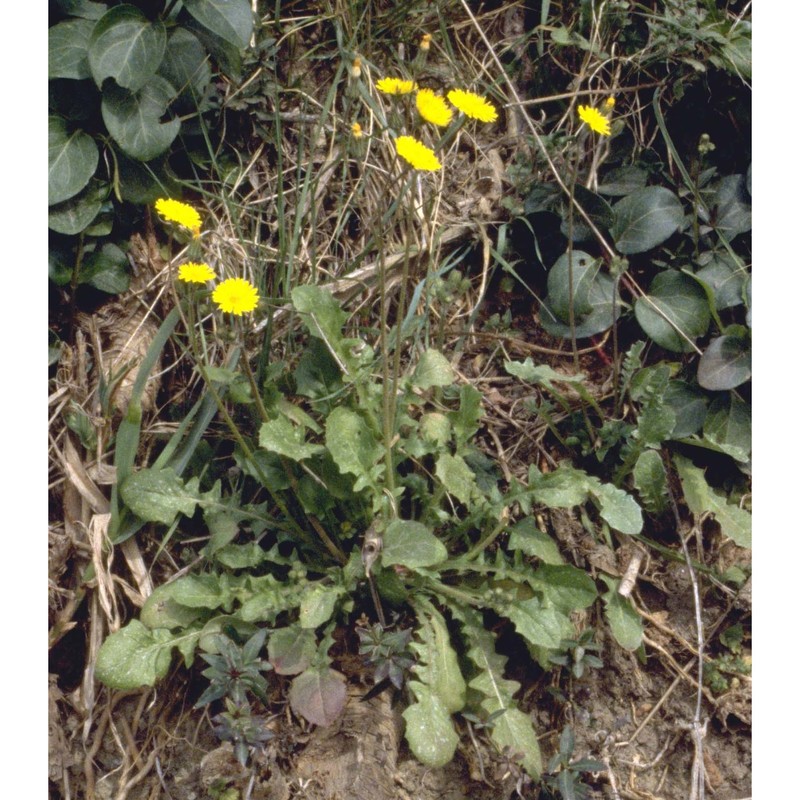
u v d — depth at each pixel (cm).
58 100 64
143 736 58
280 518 63
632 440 66
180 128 67
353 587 58
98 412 63
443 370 63
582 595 59
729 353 67
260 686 55
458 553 63
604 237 71
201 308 64
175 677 59
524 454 68
